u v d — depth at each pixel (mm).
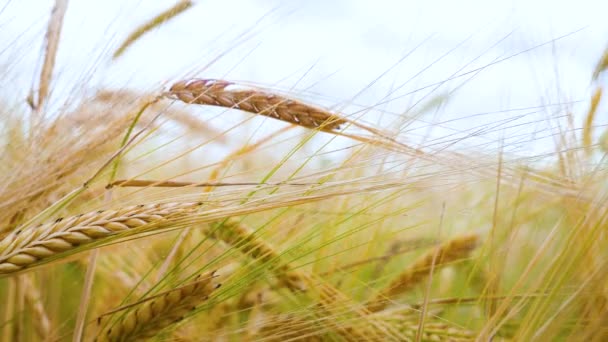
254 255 1105
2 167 1101
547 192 1089
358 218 1128
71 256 1049
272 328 1116
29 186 1092
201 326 1126
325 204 1128
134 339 1065
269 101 1102
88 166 1111
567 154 1106
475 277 1153
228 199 1063
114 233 1038
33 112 1113
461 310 1162
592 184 1063
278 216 1099
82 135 1109
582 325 1033
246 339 1111
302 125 1102
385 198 1109
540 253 1051
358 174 1103
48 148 1105
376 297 1129
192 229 1112
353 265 1136
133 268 1172
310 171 1101
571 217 1067
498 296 1081
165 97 1108
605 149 1098
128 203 1066
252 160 1142
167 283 1081
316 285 1114
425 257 1141
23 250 1032
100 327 1073
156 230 1049
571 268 1038
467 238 1145
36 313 1157
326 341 1112
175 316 1065
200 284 1064
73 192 1062
